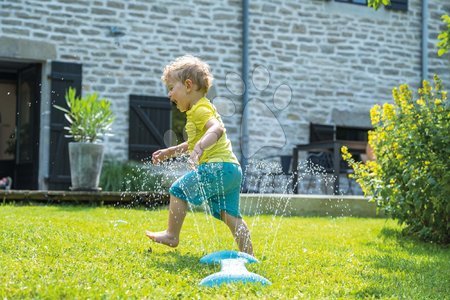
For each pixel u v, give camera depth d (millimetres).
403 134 6164
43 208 7543
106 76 11383
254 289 3199
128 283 3211
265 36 12453
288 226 6688
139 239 4902
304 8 12781
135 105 11469
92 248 4316
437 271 4207
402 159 6168
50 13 11094
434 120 6055
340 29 13031
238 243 4273
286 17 12633
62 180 10984
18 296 2881
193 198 4250
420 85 13641
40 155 11008
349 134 13305
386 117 6438
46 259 3789
